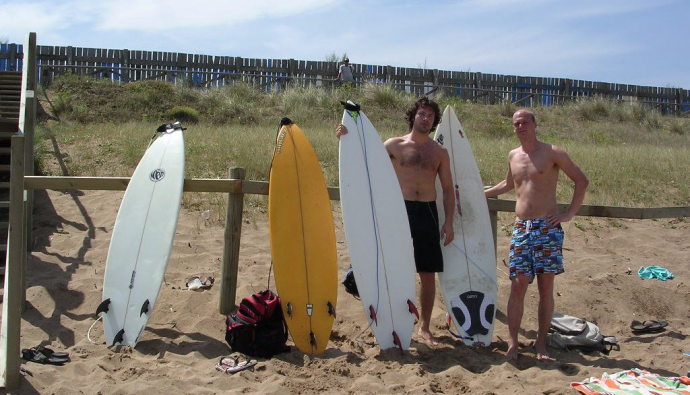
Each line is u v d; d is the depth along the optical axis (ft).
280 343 14.65
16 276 12.44
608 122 63.93
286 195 15.89
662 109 80.33
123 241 15.89
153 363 13.79
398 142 15.99
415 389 12.66
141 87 54.19
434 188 15.97
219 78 65.21
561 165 14.58
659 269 20.95
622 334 17.04
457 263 16.46
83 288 17.76
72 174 27.35
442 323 16.94
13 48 60.70
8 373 12.26
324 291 15.43
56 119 45.01
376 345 15.42
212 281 18.52
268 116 52.16
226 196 25.35
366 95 59.82
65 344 15.05
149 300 15.06
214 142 34.14
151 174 16.78
